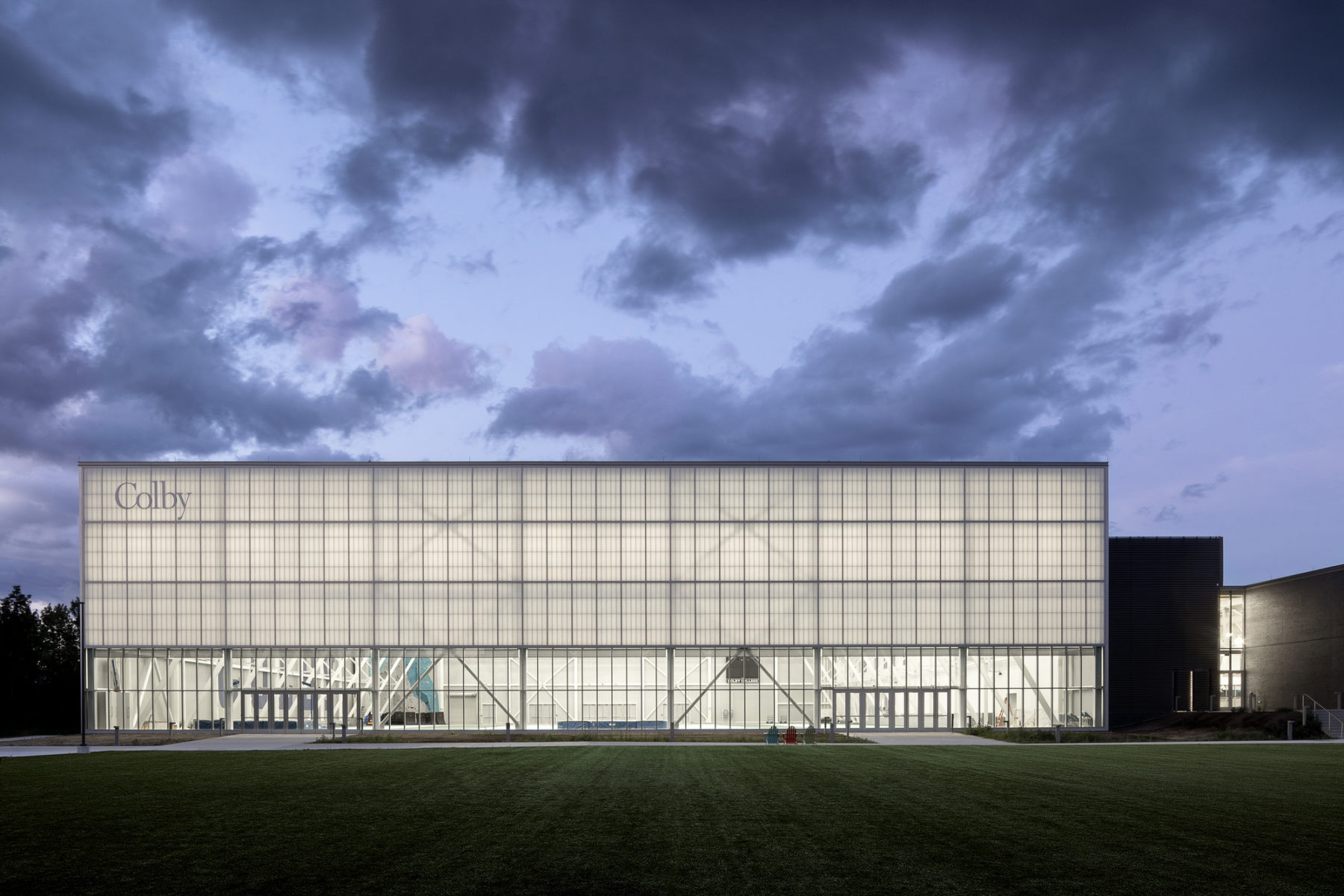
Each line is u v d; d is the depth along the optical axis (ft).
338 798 79.15
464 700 209.97
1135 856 55.47
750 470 215.10
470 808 73.05
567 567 212.64
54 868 52.95
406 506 213.46
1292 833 62.90
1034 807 73.61
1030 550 214.48
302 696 209.67
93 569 211.20
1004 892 47.96
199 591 211.20
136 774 102.27
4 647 285.64
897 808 73.05
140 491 212.64
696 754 127.03
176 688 209.87
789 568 213.05
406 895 47.14
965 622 212.64
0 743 182.50
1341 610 212.64
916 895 47.32
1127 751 135.95
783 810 71.72
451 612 211.61
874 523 214.28
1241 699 251.60
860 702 210.38
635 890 47.93
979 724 210.59
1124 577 245.65
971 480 215.51
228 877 50.67
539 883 49.11
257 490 213.05
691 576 212.84
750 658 212.02
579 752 131.95
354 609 211.20
